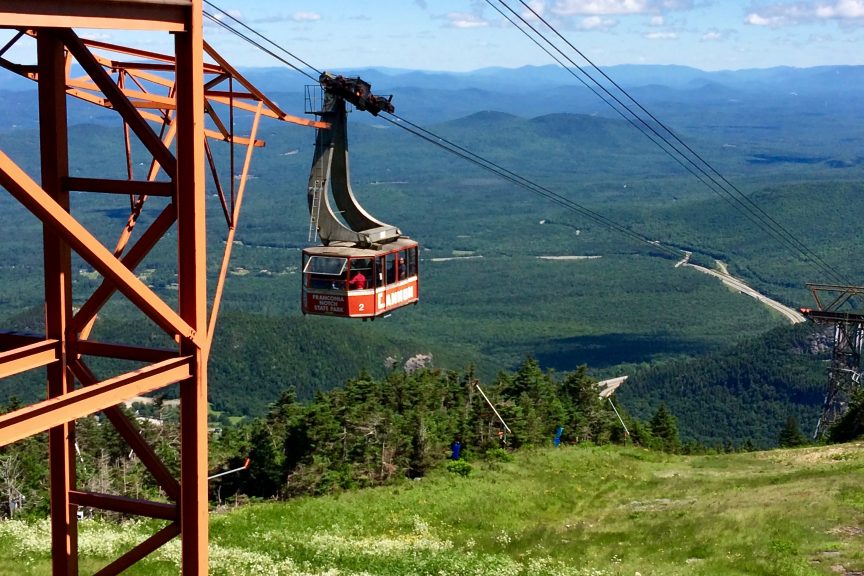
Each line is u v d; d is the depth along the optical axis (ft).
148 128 45.21
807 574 78.54
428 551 96.43
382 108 104.42
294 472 184.14
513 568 85.15
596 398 277.64
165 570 78.07
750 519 101.71
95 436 214.90
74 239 37.91
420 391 241.14
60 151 46.68
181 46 43.32
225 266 64.23
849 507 103.50
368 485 178.50
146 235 45.62
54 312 47.24
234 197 72.08
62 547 49.65
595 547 99.14
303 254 99.40
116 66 76.07
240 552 88.12
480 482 166.30
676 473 176.35
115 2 38.34
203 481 46.16
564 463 188.65
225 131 76.33
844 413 265.54
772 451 212.23
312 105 100.48
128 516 144.97
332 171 101.71
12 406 262.88
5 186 35.81
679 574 80.89
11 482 170.40
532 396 260.01
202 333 45.06
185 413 45.62
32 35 52.29
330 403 214.48
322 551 94.12
